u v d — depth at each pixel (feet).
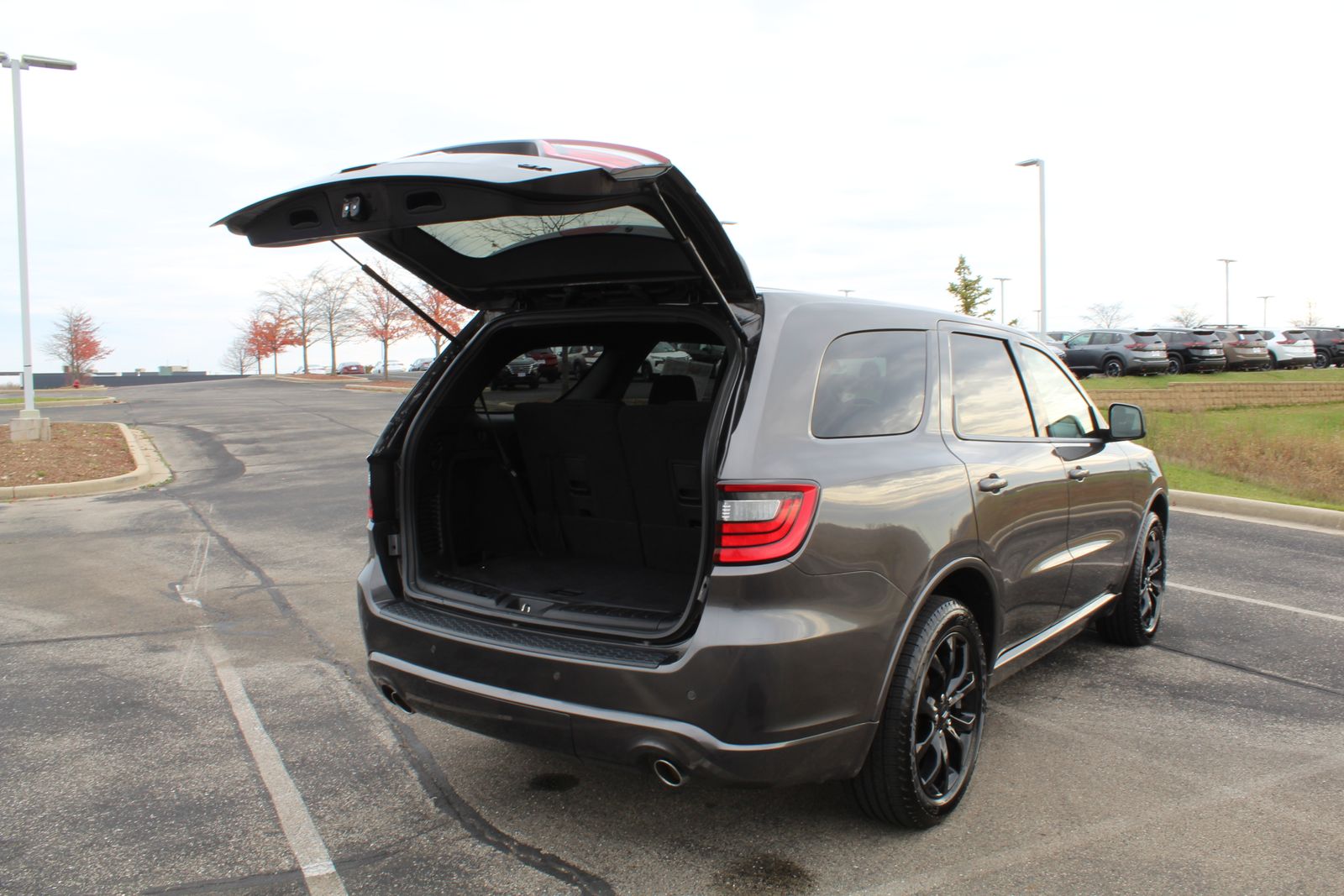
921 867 9.89
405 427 11.73
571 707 9.25
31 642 18.12
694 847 10.34
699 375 12.07
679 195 8.32
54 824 10.97
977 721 11.28
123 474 43.19
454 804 11.44
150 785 11.99
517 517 13.26
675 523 12.03
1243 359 108.58
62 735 13.61
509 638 9.92
